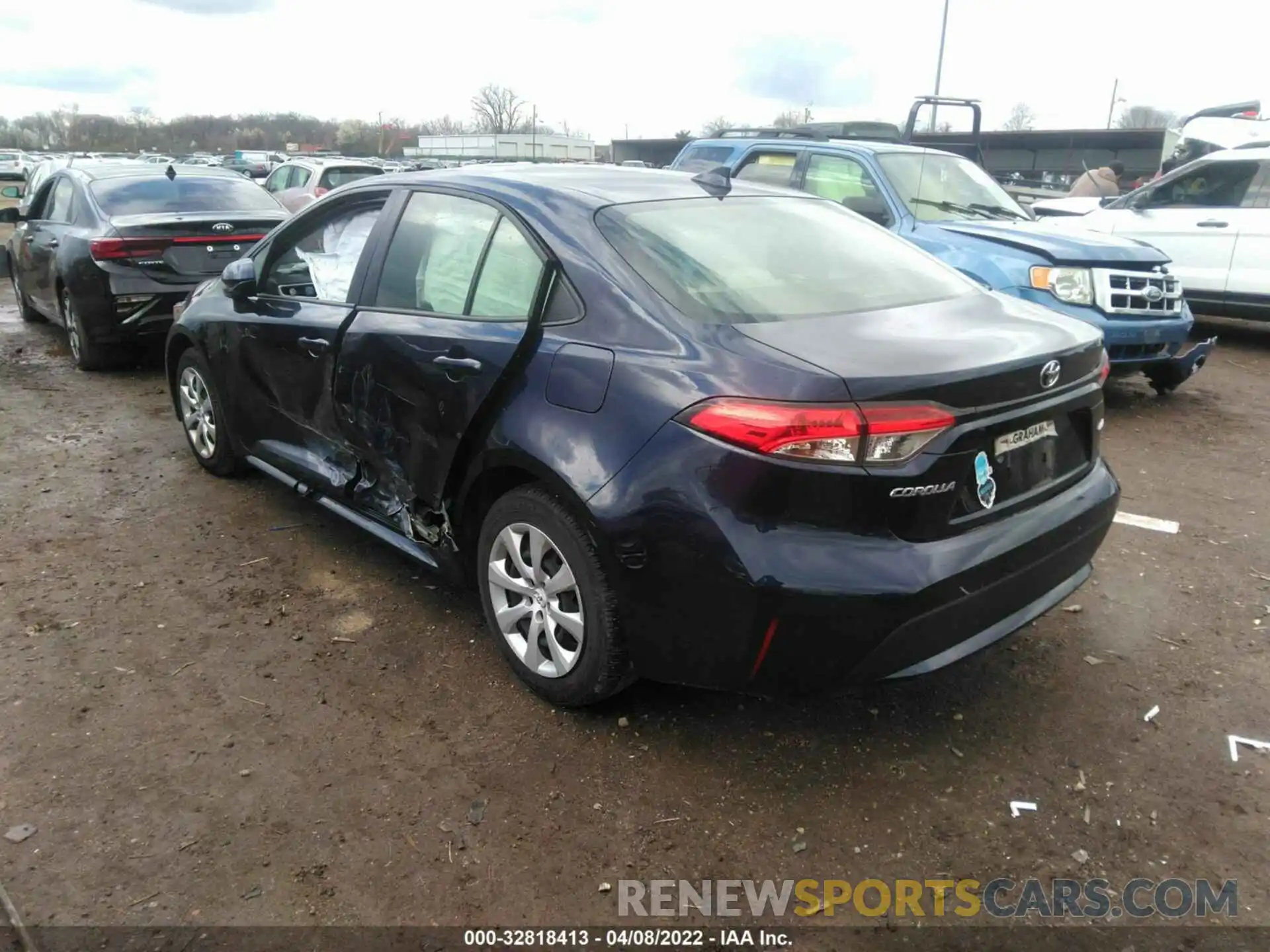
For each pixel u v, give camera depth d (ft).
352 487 12.77
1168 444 19.93
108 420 20.92
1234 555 14.39
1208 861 8.38
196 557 14.08
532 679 10.41
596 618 9.42
